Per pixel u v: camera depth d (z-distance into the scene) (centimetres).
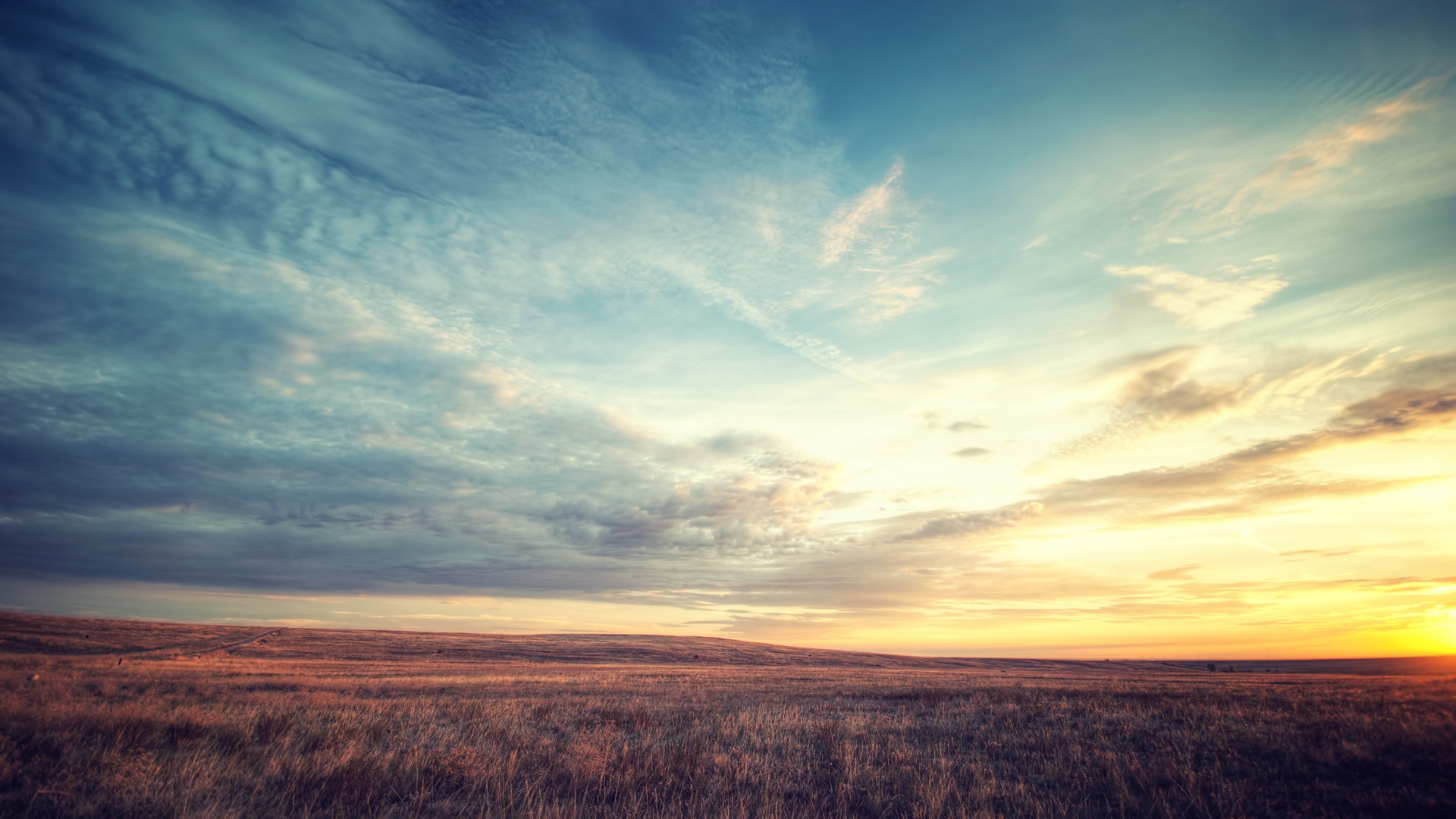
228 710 1656
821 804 900
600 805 855
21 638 6688
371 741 1259
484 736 1345
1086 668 9131
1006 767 1127
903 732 1522
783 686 3362
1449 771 882
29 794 764
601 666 6450
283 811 772
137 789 793
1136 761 1055
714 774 1041
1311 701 1789
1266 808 807
